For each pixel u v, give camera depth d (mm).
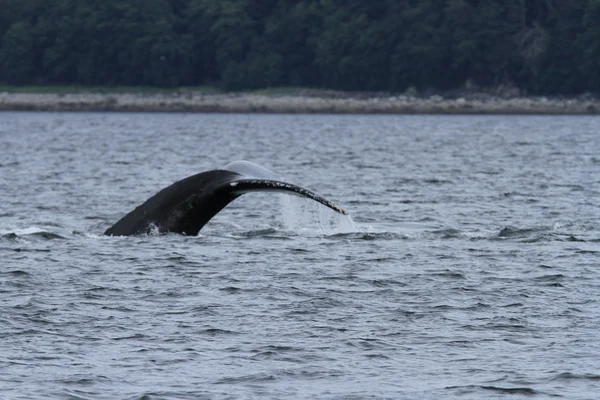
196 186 91375
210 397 52344
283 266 82688
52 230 103375
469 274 80125
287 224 114750
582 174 190500
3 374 55438
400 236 97875
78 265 82438
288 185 82875
